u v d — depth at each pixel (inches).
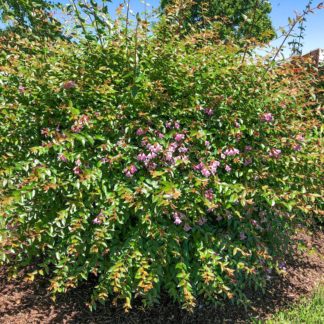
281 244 150.8
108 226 116.0
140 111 121.2
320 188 142.9
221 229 131.3
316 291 150.9
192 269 124.7
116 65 127.0
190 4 146.4
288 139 133.0
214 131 126.3
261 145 128.0
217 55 131.4
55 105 126.8
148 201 115.4
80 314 131.0
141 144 119.6
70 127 124.5
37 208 123.3
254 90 130.3
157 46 125.0
